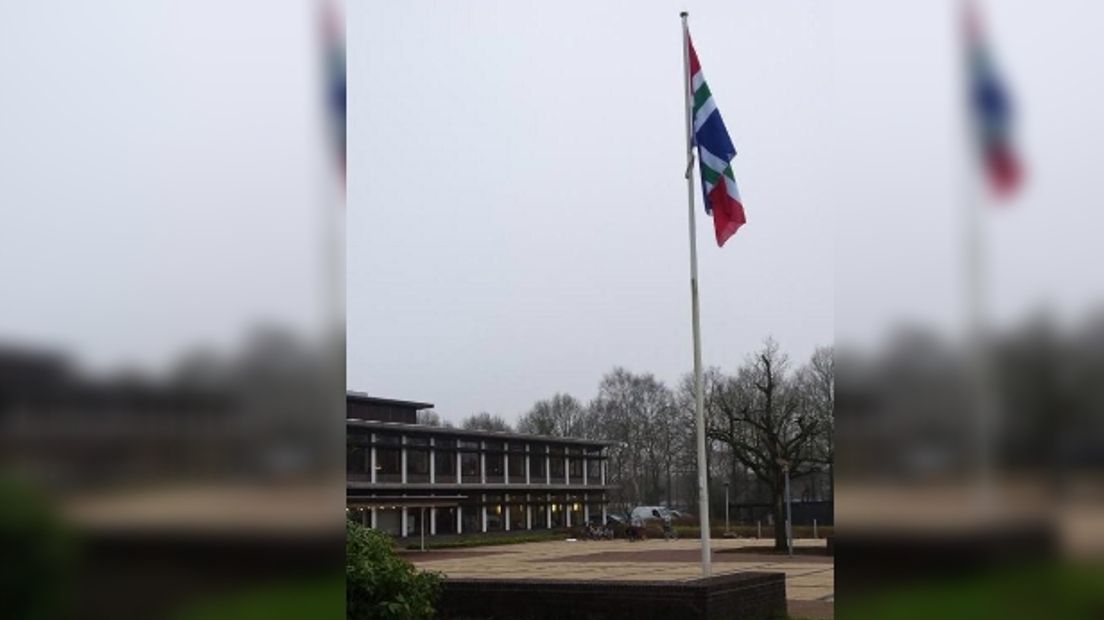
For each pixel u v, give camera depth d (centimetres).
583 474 7056
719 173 1734
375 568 1002
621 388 8662
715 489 7088
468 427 8306
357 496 5003
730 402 4800
